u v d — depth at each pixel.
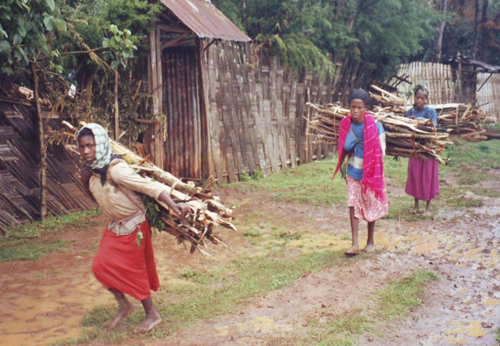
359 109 5.09
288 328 3.67
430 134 5.70
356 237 5.18
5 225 6.51
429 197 7.19
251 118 10.53
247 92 10.40
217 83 9.62
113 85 7.93
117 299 3.80
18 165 6.72
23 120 6.74
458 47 27.91
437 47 21.92
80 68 7.93
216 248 6.13
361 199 5.24
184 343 3.55
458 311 3.99
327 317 3.82
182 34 9.12
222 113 9.82
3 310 4.23
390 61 15.60
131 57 7.49
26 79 7.43
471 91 21.44
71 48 7.71
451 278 4.68
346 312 3.88
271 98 11.09
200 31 7.75
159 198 3.56
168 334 3.72
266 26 11.24
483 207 7.52
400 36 14.62
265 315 3.93
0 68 5.98
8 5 5.49
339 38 13.30
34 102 6.75
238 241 6.43
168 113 9.56
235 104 10.12
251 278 4.96
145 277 3.76
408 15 14.47
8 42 5.70
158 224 3.79
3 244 5.96
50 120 7.08
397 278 4.55
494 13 26.67
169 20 8.45
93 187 3.59
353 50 13.77
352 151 5.27
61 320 4.06
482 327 3.71
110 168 3.49
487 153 12.82
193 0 9.37
